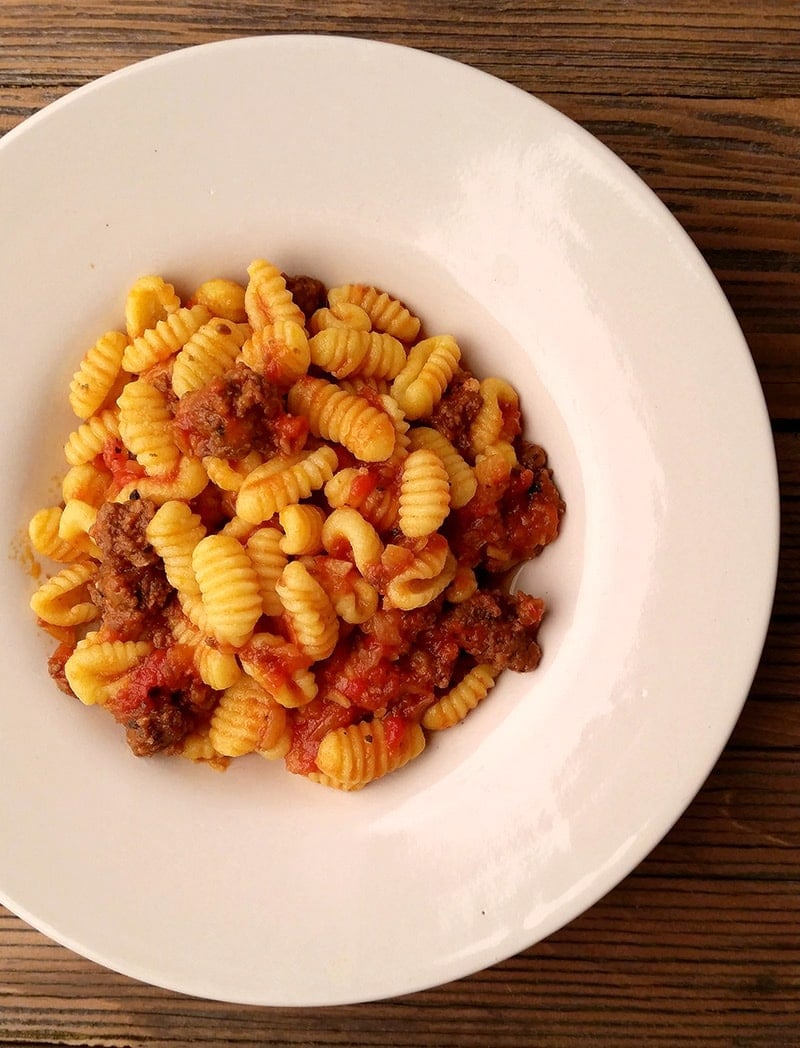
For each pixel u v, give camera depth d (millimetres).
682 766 230
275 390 241
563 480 252
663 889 283
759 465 225
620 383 234
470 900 240
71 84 281
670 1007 282
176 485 248
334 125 239
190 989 243
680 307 228
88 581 265
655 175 276
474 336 256
